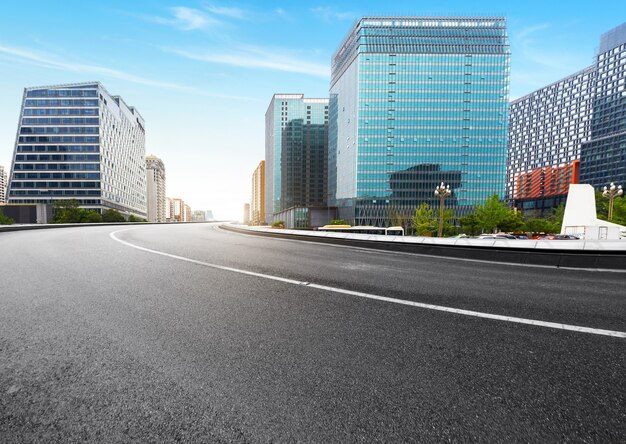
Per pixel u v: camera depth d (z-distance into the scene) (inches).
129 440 58.5
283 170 6496.1
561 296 160.1
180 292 161.8
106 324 114.0
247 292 163.9
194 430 61.2
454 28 3651.6
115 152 4832.7
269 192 7126.0
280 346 96.9
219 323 116.6
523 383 77.0
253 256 306.7
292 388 74.4
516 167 6791.3
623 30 4906.5
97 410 66.1
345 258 302.7
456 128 3631.9
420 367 84.7
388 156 3654.0
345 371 82.3
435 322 119.9
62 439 58.5
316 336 105.0
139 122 6333.7
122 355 89.9
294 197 6432.1
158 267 234.4
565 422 63.7
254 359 88.4
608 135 4564.5
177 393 72.1
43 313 124.8
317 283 187.3
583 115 5462.6
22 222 2866.6
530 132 6466.5
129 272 212.5
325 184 6481.3
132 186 5807.1
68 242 413.7
